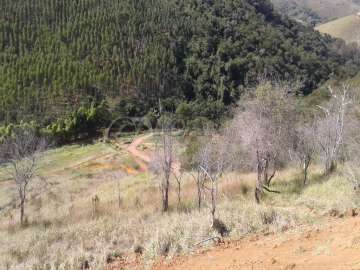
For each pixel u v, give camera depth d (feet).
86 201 77.92
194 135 111.14
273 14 476.54
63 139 210.59
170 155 61.87
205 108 245.65
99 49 304.91
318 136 65.72
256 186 55.62
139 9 369.91
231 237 35.53
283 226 35.53
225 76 298.76
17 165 93.15
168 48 332.39
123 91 274.57
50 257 38.34
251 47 342.85
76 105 243.81
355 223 30.50
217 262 30.30
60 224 60.29
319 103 108.68
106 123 231.50
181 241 35.86
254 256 29.30
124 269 33.35
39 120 224.33
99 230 45.52
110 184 102.63
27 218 70.64
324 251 26.18
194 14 381.40
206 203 53.62
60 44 299.17
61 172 141.18
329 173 60.54
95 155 171.53
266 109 62.85
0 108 225.56
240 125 64.28
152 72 296.10
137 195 71.61
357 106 73.82
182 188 69.92
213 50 336.90
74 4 339.77
